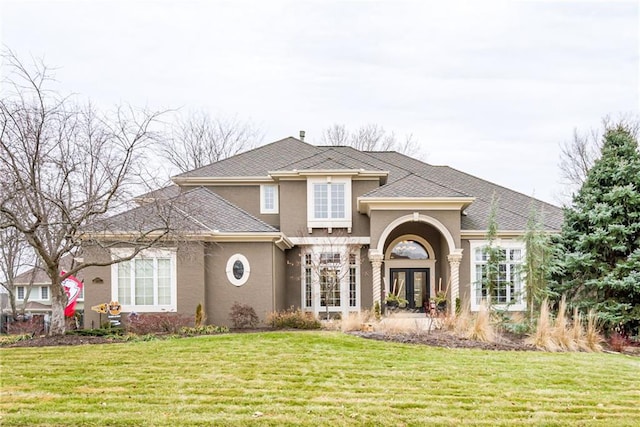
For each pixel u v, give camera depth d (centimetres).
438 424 859
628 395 1047
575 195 2164
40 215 1585
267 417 874
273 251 2239
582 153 4231
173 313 2078
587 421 880
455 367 1266
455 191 2461
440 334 1739
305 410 916
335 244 2600
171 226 1875
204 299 2120
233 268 2205
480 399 1000
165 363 1261
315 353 1388
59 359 1302
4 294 4297
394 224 2430
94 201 1666
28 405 926
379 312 2367
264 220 2794
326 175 2630
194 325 1991
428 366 1271
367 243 2636
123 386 1059
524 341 1677
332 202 2648
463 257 2567
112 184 1695
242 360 1297
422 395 1021
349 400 979
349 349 1450
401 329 1769
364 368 1237
